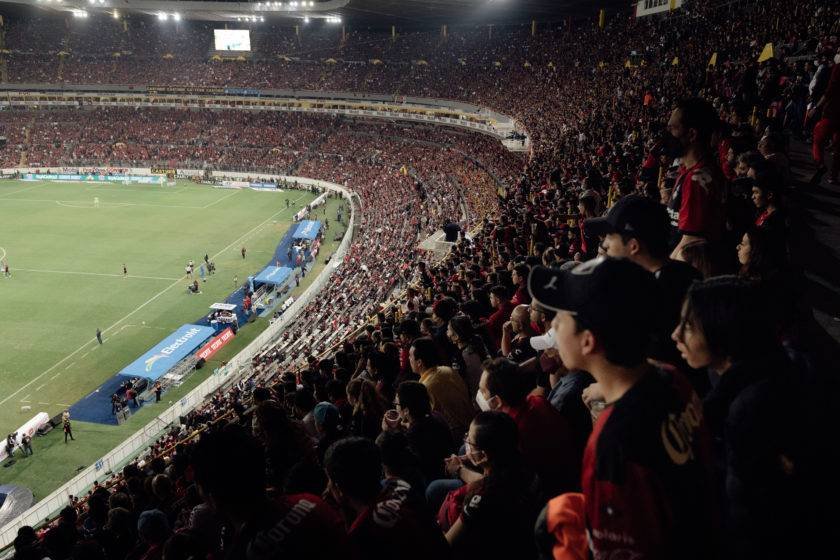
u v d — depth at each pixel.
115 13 97.56
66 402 35.34
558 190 19.70
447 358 9.43
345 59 97.50
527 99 69.81
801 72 20.89
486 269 16.45
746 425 3.19
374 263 50.78
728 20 39.12
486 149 73.62
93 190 84.00
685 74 32.53
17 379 37.59
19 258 58.00
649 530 2.69
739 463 3.23
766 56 24.53
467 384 8.45
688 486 2.76
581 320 2.99
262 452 3.99
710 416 3.46
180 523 9.64
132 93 102.75
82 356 40.47
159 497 11.48
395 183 77.69
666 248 4.87
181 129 98.94
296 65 100.19
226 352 41.69
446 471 6.12
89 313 46.78
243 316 47.12
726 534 3.28
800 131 19.08
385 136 92.06
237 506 3.88
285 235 66.94
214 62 103.06
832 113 13.18
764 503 3.14
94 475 28.73
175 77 102.06
